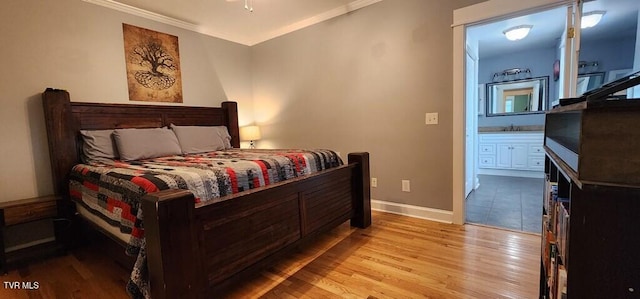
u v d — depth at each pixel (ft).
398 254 6.93
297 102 12.66
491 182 14.98
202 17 11.30
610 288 2.20
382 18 9.78
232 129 13.19
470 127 12.16
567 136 4.23
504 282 5.58
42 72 8.51
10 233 8.05
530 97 16.47
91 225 7.07
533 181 14.98
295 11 10.87
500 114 17.57
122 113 9.93
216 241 4.84
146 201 4.07
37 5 8.38
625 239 2.13
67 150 8.48
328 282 5.86
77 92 9.19
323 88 11.68
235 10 10.66
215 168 5.94
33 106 8.38
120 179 5.65
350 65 10.76
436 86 8.87
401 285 5.63
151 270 4.16
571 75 7.04
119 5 9.95
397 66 9.61
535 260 6.40
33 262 7.30
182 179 5.15
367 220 8.86
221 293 5.58
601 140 1.90
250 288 5.74
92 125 9.21
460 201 8.73
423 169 9.39
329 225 7.68
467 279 5.74
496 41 14.20
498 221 9.04
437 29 8.70
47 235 8.59
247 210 5.40
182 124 11.62
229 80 13.56
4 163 7.96
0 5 7.80
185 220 4.25
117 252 5.80
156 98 11.09
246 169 6.17
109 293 5.79
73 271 6.79
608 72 8.80
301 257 6.97
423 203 9.50
